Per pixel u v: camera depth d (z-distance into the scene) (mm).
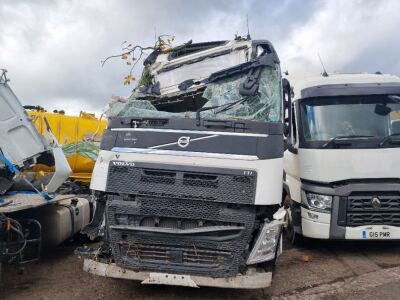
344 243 8570
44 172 6719
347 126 7551
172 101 6594
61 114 10969
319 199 7324
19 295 5574
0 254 5594
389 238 7199
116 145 5285
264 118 5531
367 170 7211
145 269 4977
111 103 5633
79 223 7793
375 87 7758
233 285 4871
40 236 6227
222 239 4898
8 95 6277
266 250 5094
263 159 5062
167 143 5184
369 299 5570
